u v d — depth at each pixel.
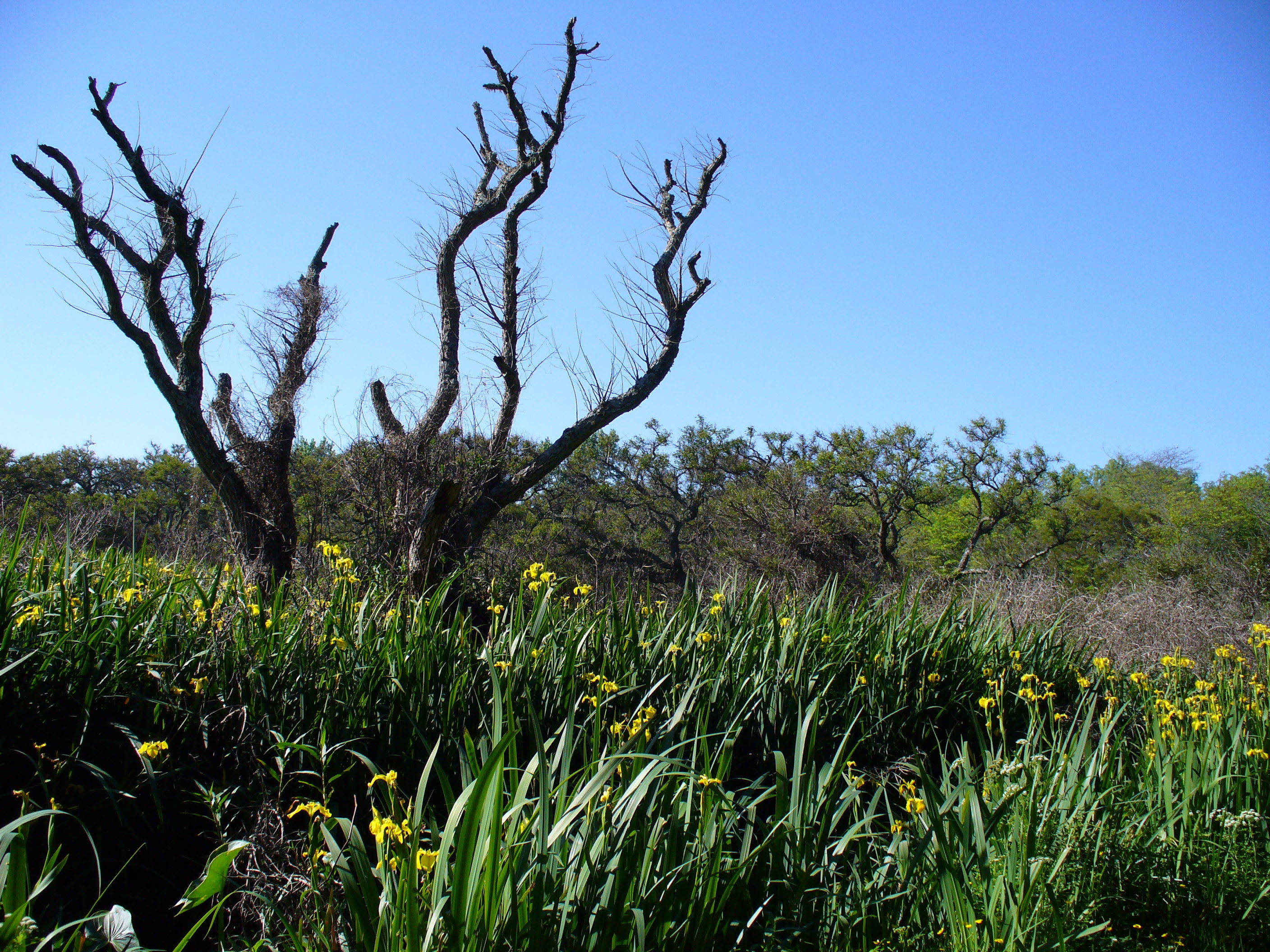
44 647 3.65
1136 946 2.93
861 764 4.74
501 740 2.21
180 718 3.69
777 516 19.08
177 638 4.03
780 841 2.76
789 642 4.99
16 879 1.96
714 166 13.40
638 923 2.18
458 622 4.55
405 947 2.05
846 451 20.72
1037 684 5.59
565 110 12.48
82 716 3.51
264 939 2.42
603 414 11.18
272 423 10.52
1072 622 9.74
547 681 4.34
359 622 4.61
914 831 3.04
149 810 3.33
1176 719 4.63
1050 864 3.08
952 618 6.20
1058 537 21.72
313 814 2.64
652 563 20.91
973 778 3.60
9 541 4.97
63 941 2.26
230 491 9.95
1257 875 3.28
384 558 9.17
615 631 4.99
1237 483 18.42
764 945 2.57
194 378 10.28
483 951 2.06
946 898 2.71
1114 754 4.14
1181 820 3.56
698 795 3.06
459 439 10.79
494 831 2.14
